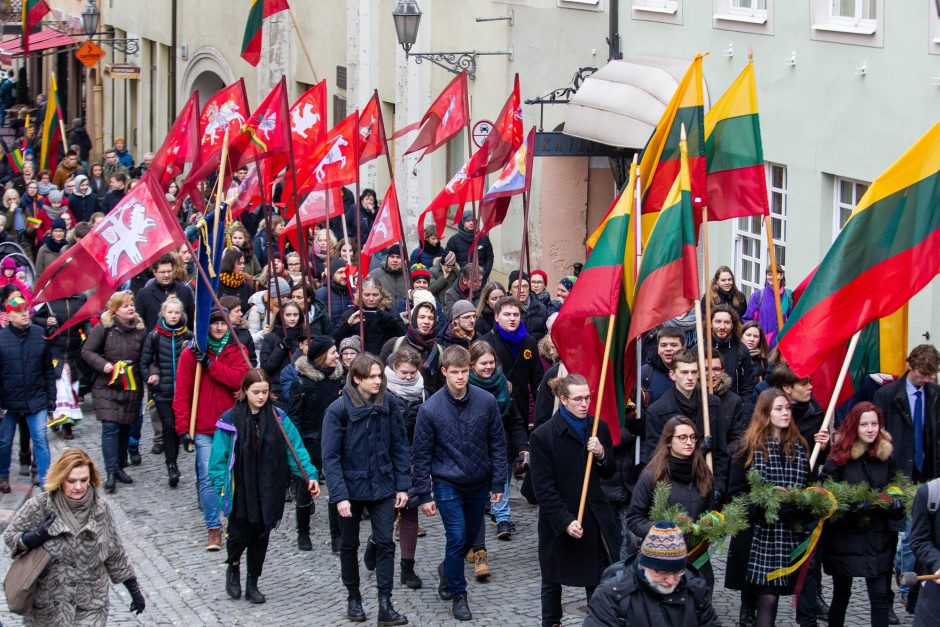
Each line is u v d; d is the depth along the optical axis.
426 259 22.11
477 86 26.34
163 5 43.09
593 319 11.00
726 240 19.23
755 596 10.77
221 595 12.15
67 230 23.88
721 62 19.20
